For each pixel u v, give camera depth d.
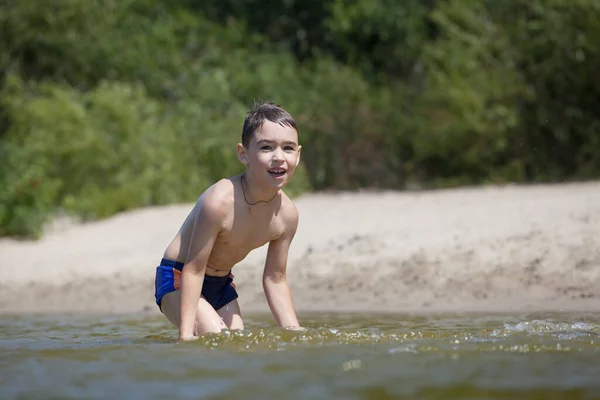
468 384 4.88
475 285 11.78
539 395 4.59
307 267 13.53
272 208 7.73
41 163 20.86
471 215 15.14
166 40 29.42
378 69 31.39
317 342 6.71
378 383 4.93
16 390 5.03
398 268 12.83
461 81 25.78
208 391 4.82
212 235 7.48
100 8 27.47
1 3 25.75
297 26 33.59
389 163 26.81
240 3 34.06
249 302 12.30
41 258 16.56
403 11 30.56
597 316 9.37
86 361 6.01
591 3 24.25
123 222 19.38
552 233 13.12
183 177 22.58
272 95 27.72
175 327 9.61
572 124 25.05
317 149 26.28
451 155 26.39
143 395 4.77
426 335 7.13
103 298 13.36
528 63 25.53
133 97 24.70
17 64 25.59
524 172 25.19
